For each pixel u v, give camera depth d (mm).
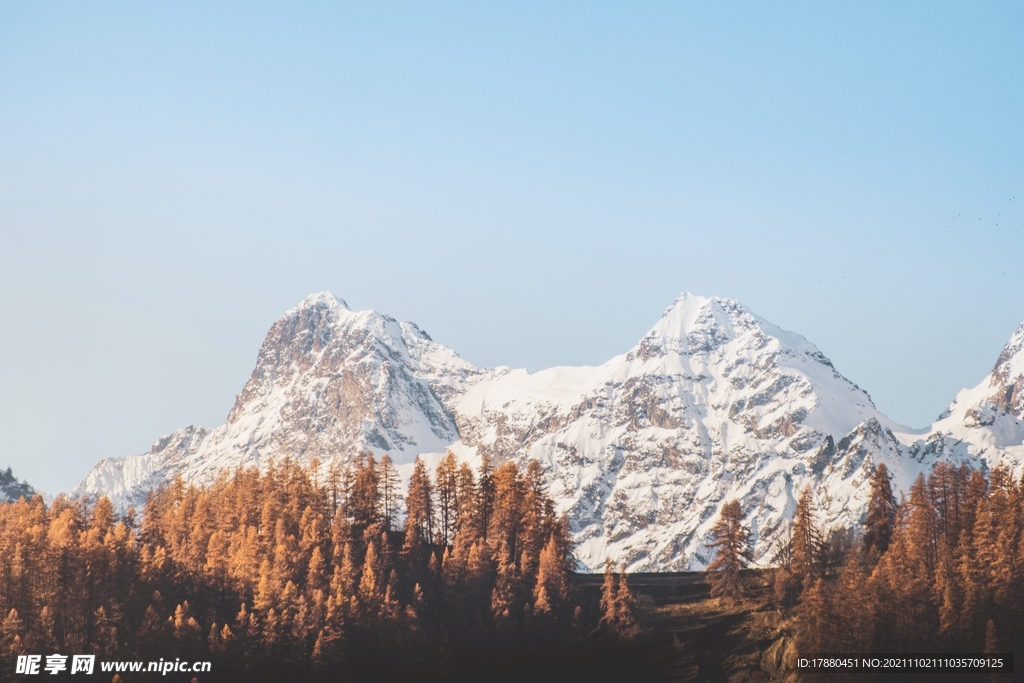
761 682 194750
